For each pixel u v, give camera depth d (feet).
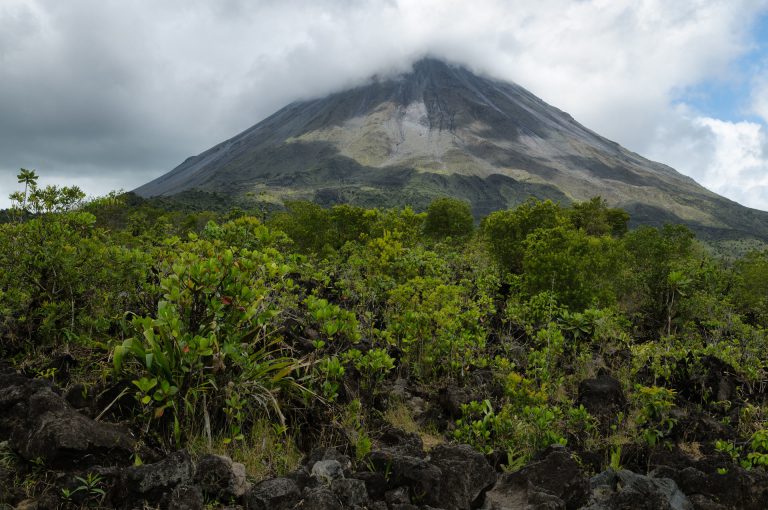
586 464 20.54
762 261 78.13
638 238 84.69
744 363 38.99
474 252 92.32
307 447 18.13
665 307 57.00
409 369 29.91
